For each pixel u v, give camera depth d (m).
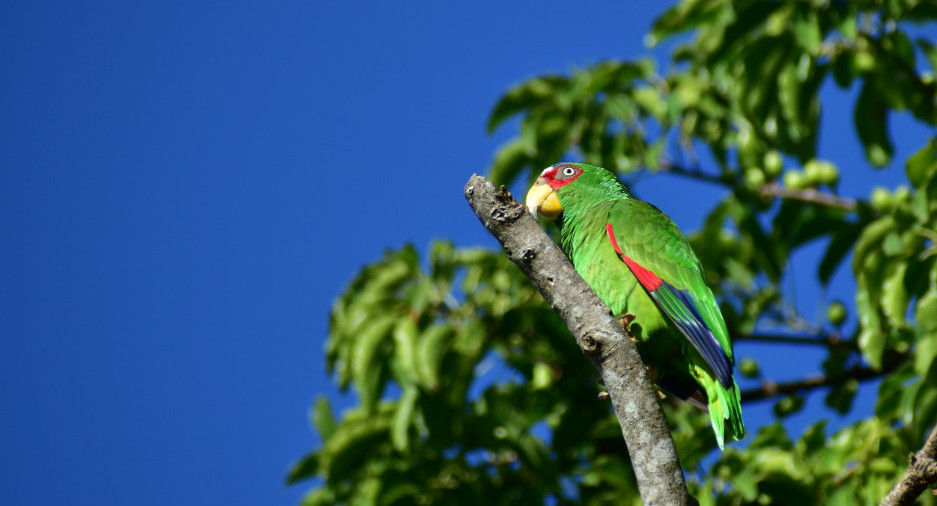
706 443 10.23
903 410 9.62
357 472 12.38
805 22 11.07
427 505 11.69
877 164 12.43
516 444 11.50
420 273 12.48
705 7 12.19
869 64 11.87
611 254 10.52
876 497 9.48
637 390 5.93
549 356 12.14
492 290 12.28
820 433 10.41
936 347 9.27
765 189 12.27
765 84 11.78
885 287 9.81
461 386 11.70
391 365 12.14
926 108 12.08
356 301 12.64
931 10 11.84
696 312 9.97
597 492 11.74
